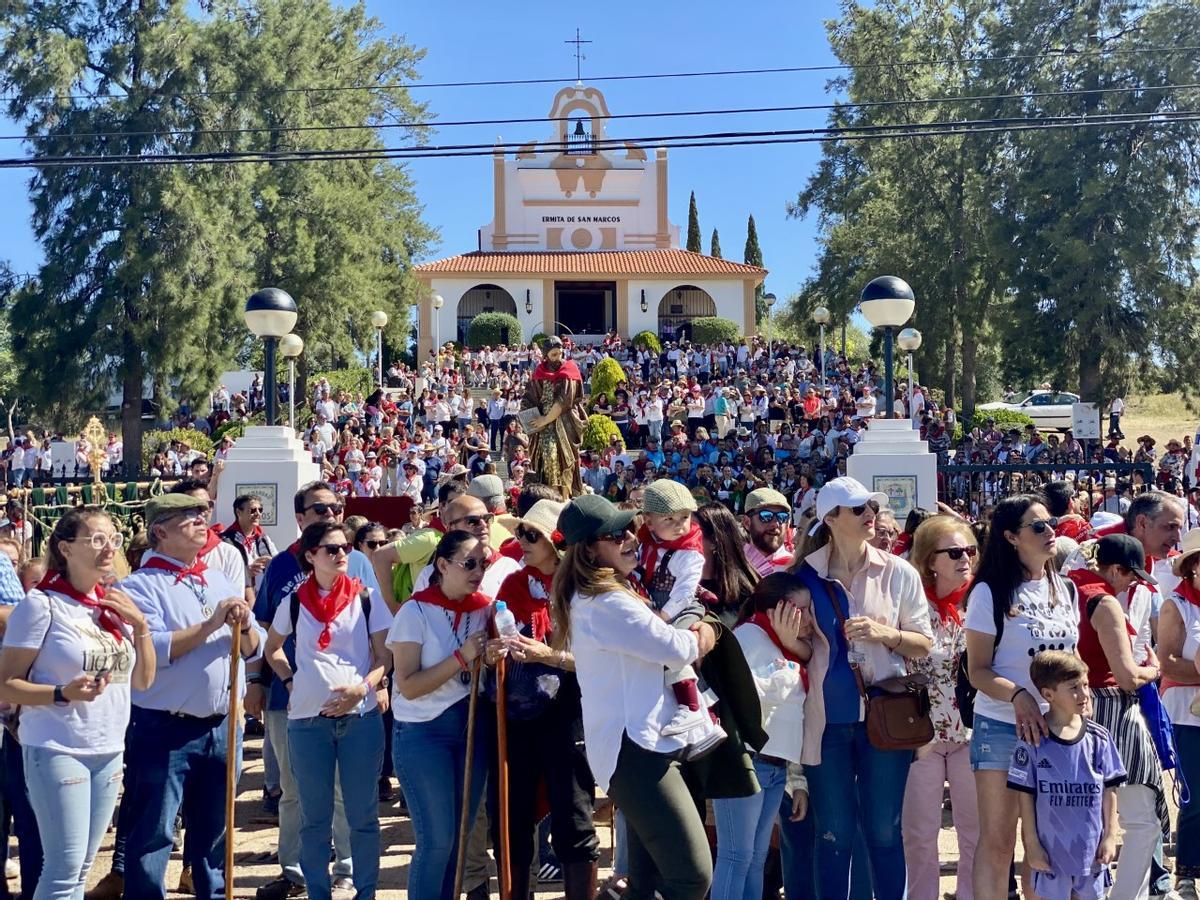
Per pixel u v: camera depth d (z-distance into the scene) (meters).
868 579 5.18
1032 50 33.25
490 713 5.52
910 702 5.03
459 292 45.69
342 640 5.70
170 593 5.55
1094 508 13.92
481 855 6.00
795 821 5.50
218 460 11.17
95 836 5.11
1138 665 5.79
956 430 26.34
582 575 4.59
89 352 31.53
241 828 7.58
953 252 37.19
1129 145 31.34
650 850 4.55
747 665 4.80
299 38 37.78
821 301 44.69
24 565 6.83
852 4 40.50
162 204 30.59
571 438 13.57
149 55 31.38
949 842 7.10
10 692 4.86
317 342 39.81
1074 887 5.07
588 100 49.03
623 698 4.52
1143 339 31.50
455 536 5.38
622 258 47.34
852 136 17.22
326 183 38.62
